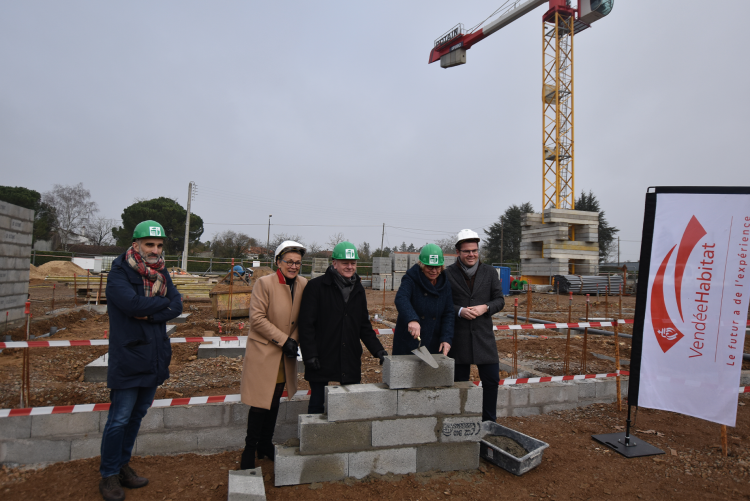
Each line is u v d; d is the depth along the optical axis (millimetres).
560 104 33594
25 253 8180
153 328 3053
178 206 51969
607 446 4062
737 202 3648
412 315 3592
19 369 5734
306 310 3504
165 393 4867
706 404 3725
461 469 3523
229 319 9734
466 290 4039
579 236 30141
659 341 3910
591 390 5211
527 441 3752
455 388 3488
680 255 3836
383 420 3340
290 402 4168
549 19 33531
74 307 11516
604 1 29734
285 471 3188
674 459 3811
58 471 3475
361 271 39188
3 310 7469
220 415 4012
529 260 30734
